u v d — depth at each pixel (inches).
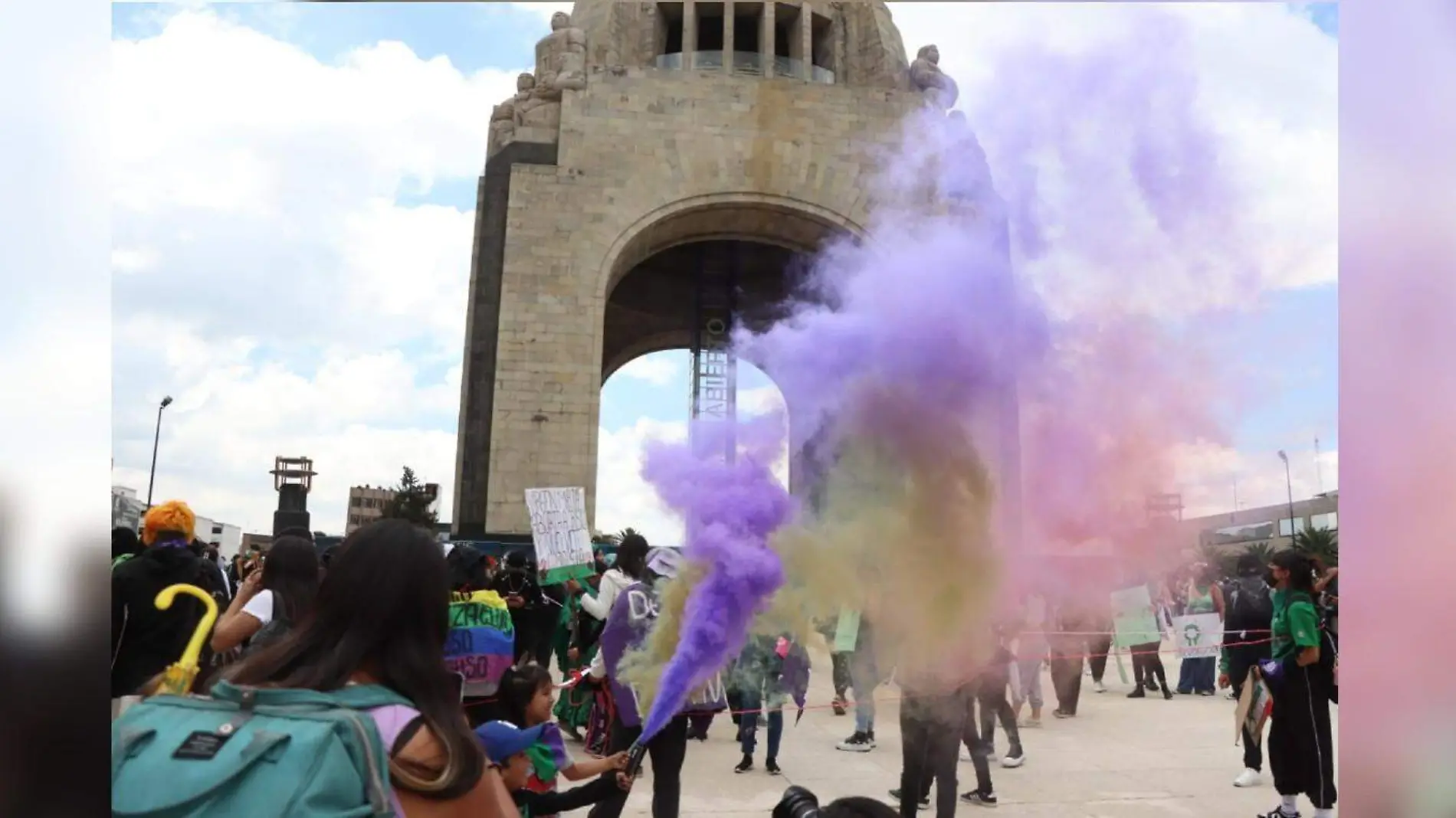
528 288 1038.4
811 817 108.1
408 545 91.0
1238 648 334.0
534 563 532.4
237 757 72.1
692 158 1086.4
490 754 164.6
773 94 1104.8
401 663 87.4
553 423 1013.2
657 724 160.2
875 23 1337.4
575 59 1118.4
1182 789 308.7
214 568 240.7
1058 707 426.0
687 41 1254.3
